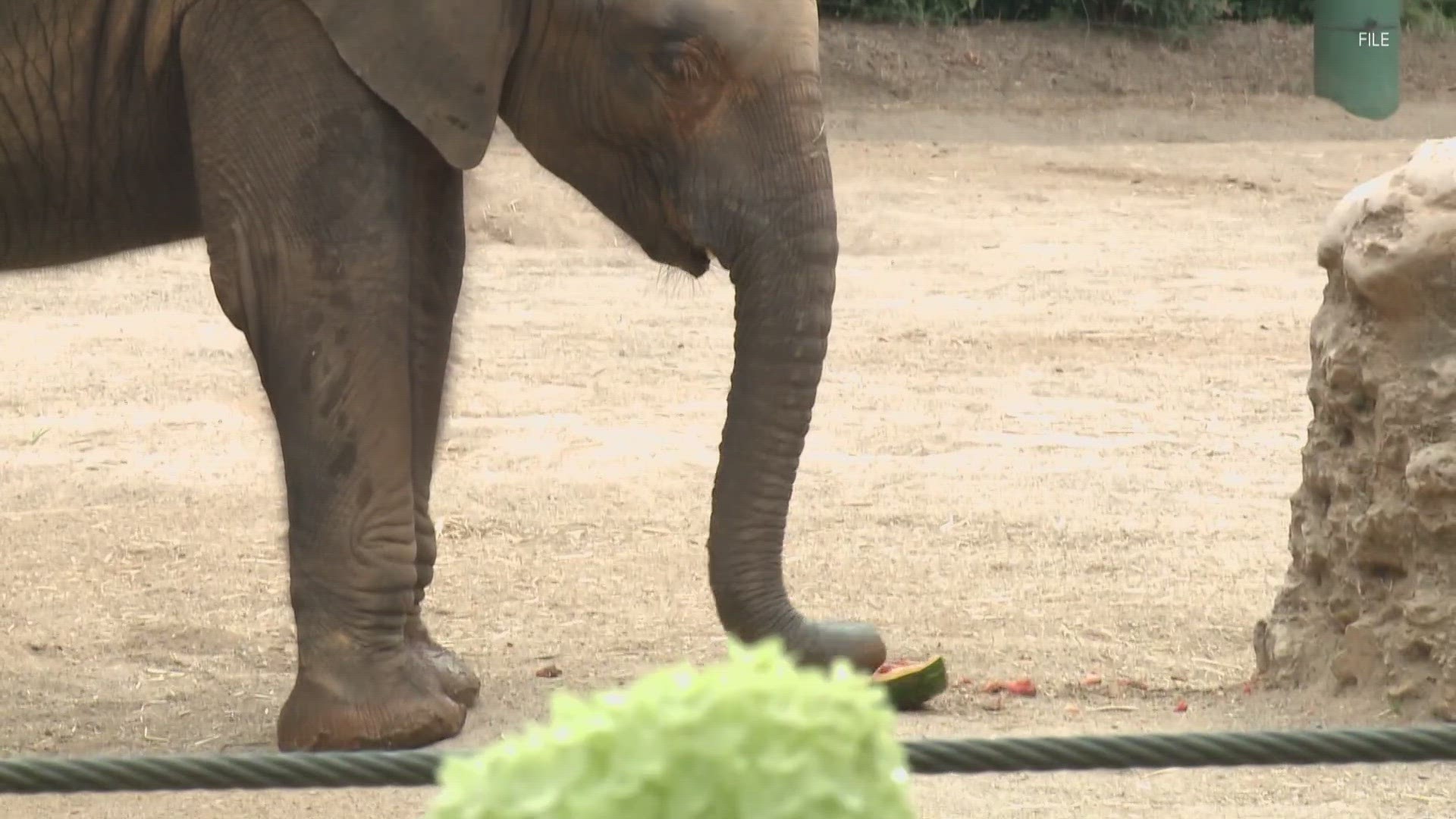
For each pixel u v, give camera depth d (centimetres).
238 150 908
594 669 1137
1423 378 952
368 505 927
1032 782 902
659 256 971
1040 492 1625
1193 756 509
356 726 927
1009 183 3812
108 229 982
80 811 868
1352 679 1004
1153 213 3512
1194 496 1617
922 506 1576
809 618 1241
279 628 1245
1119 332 2395
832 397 2030
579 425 1888
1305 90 5125
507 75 942
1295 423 1920
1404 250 944
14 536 1480
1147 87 5050
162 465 1736
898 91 4853
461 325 2381
